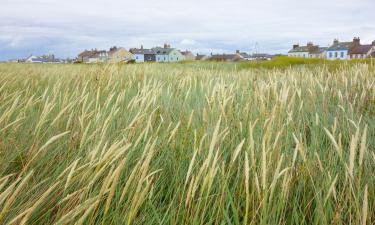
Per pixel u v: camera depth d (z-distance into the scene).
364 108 3.99
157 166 2.23
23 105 3.37
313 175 2.01
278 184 1.87
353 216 1.66
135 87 4.92
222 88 3.14
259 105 3.20
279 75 6.11
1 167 1.95
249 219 1.72
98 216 1.70
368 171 2.06
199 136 2.44
